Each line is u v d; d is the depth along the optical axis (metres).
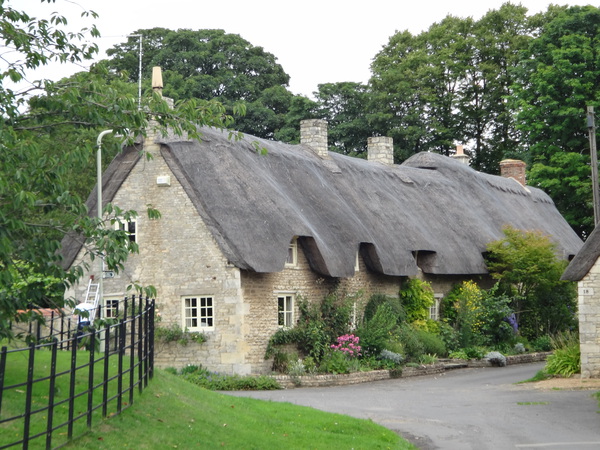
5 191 11.34
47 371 13.70
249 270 24.36
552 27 46.72
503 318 33.97
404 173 36.59
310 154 32.06
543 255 34.25
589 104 44.00
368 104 53.19
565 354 23.83
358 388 22.70
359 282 28.80
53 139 13.80
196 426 12.50
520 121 47.59
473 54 56.16
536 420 16.61
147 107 14.79
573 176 45.19
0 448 9.30
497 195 41.03
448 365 28.92
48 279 19.83
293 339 25.30
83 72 15.84
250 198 25.19
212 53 55.81
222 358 24.05
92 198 26.30
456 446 14.13
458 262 32.88
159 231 25.36
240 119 53.38
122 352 12.12
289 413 15.44
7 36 12.72
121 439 10.93
